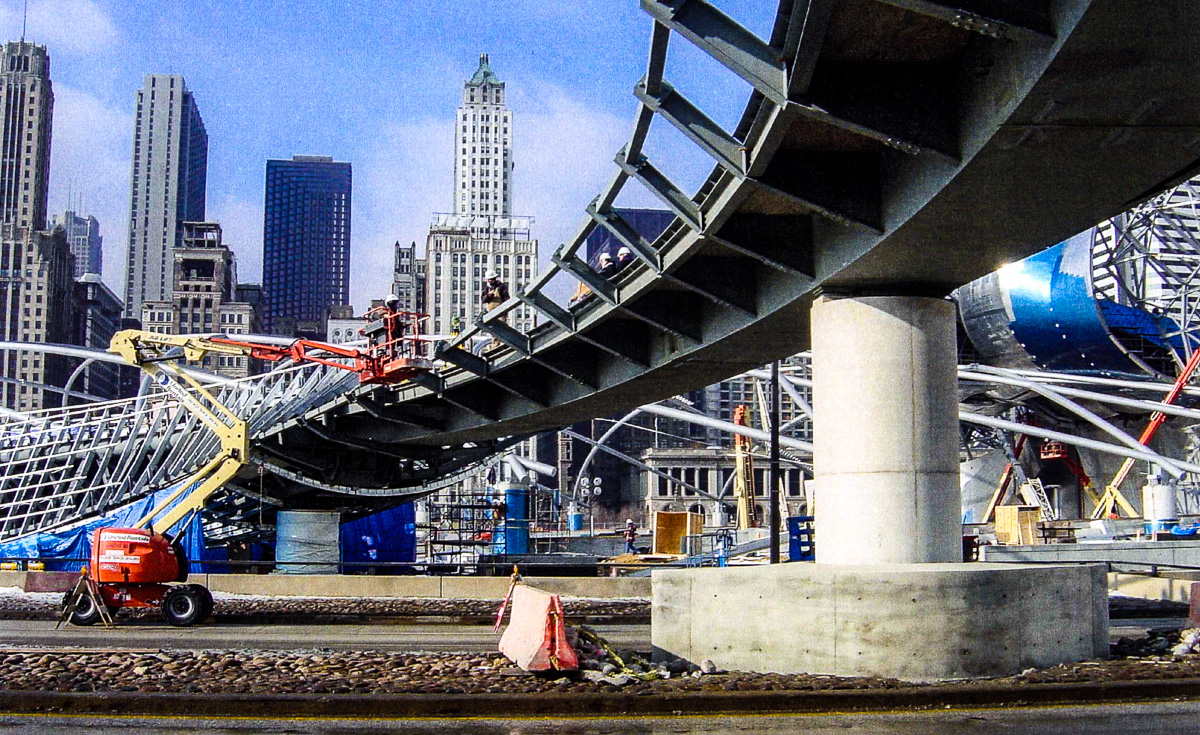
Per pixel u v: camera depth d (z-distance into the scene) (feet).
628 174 77.92
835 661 60.23
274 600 132.57
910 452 71.10
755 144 64.95
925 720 46.85
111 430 213.05
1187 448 437.58
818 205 66.90
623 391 128.77
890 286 75.41
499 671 57.98
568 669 56.29
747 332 95.71
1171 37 42.70
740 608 63.52
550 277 104.37
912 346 72.95
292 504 205.05
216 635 88.43
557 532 405.18
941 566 64.08
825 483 73.56
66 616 96.89
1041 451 441.68
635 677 56.29
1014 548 161.07
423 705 48.78
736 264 90.74
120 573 97.60
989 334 434.71
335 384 172.86
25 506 208.33
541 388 143.23
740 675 59.26
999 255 69.77
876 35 53.67
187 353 143.02
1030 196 59.88
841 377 73.72
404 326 146.30
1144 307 404.36
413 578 142.10
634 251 88.69
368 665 60.49
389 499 209.77
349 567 211.61
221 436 126.00
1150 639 69.56
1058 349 419.13
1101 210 62.44
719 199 73.41
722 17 57.06
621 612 112.27
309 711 48.60
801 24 52.49
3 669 59.26
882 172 67.72
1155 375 411.54
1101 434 446.19
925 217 63.00
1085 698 52.03
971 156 54.80
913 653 59.16
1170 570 141.18
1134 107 48.88
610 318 113.50
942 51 55.52
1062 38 43.52
